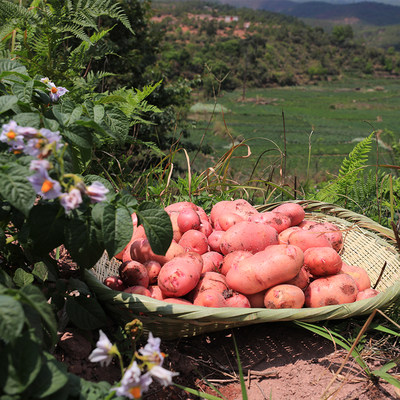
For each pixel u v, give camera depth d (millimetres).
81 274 1918
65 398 1233
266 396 1780
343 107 95625
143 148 4609
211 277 2084
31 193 1282
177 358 1881
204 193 3252
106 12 2740
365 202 3492
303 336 2104
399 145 6391
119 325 1901
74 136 1577
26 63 2666
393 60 156500
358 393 1797
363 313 1953
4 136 1314
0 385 1131
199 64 90062
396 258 2447
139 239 2211
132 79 10539
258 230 2299
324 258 2150
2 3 2656
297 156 43875
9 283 1470
